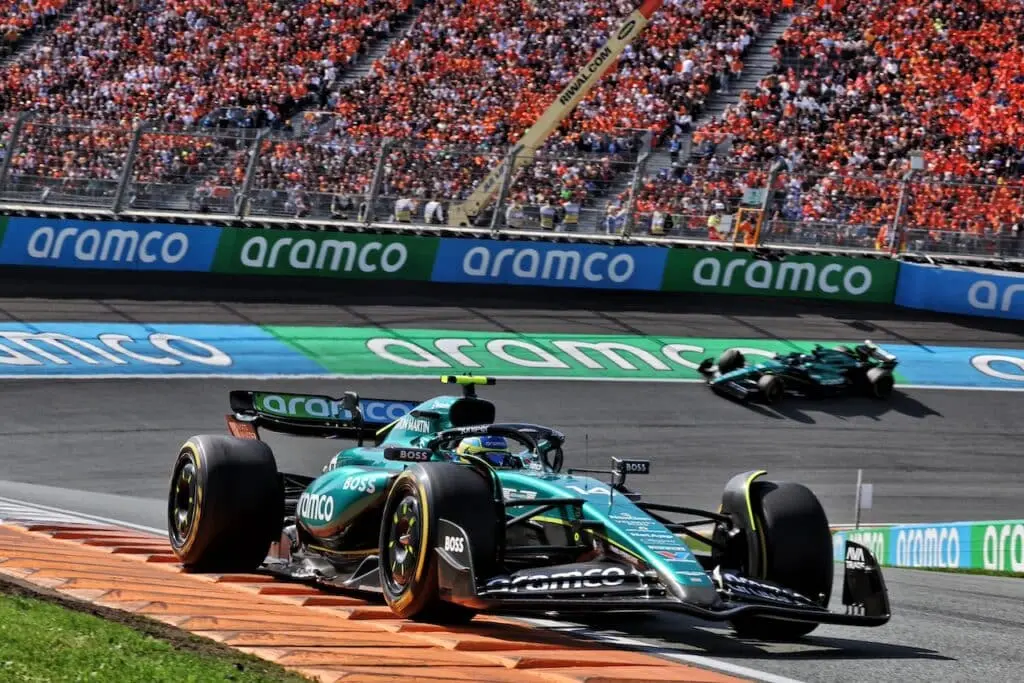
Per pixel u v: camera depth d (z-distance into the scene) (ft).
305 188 349.00
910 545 184.96
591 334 333.21
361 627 73.41
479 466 81.71
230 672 55.93
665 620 92.32
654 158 429.38
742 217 367.66
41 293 316.40
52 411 258.98
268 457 99.35
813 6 488.02
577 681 58.80
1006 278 362.74
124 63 491.72
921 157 371.76
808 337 345.10
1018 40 462.19
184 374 285.43
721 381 305.53
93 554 101.45
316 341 310.65
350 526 92.58
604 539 79.10
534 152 405.18
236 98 474.08
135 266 335.88
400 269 352.69
